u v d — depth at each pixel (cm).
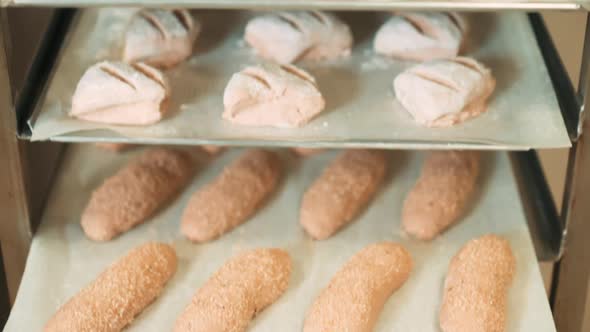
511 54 167
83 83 153
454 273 153
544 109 156
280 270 154
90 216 161
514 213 164
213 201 162
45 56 167
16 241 160
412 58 167
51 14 176
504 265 154
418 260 158
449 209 162
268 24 166
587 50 148
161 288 153
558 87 162
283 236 161
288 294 153
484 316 147
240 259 155
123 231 161
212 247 159
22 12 178
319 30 165
